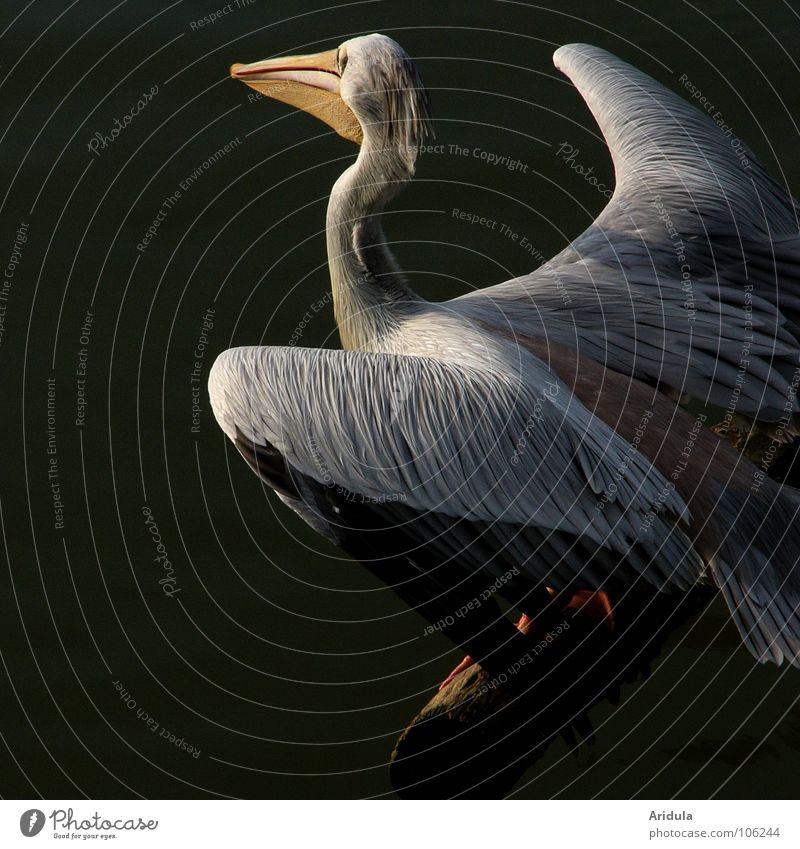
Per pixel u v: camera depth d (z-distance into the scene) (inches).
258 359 276.8
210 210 400.8
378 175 291.1
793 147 418.9
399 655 306.8
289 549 329.7
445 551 268.4
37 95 421.7
